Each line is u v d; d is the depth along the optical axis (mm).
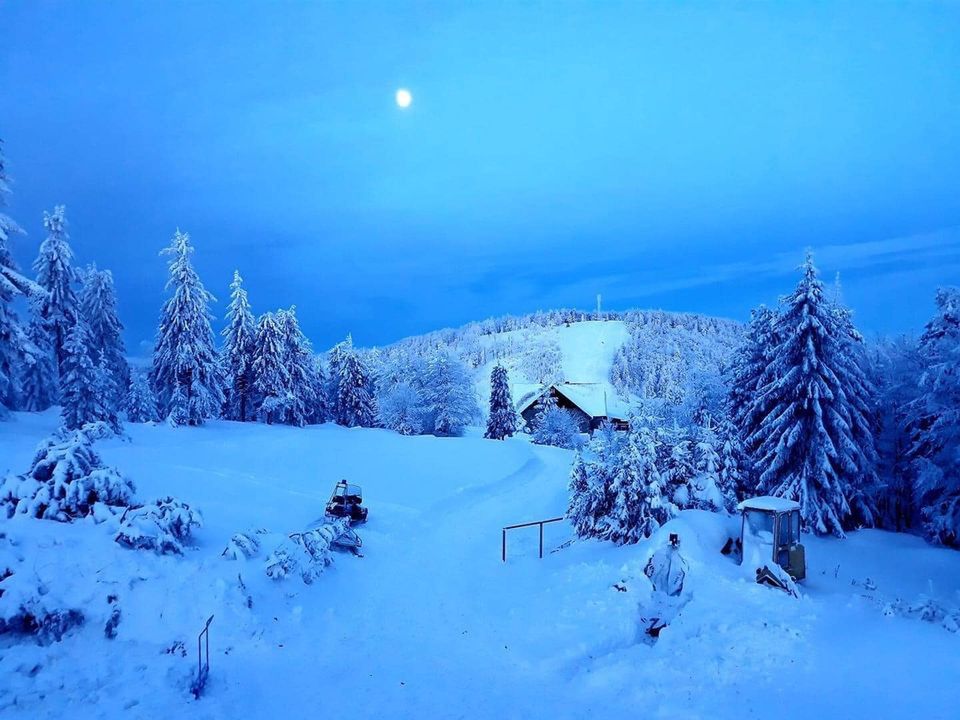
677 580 16062
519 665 13266
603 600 15906
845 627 13047
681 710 10594
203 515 20672
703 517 19938
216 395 50875
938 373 23578
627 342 198750
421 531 24828
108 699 10266
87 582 13000
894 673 10641
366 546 21453
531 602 16891
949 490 23703
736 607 14461
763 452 25953
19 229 34562
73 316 44656
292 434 47469
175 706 10383
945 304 24453
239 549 16094
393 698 11617
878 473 28016
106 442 36000
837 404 24594
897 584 19219
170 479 26656
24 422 37281
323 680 12188
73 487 15414
